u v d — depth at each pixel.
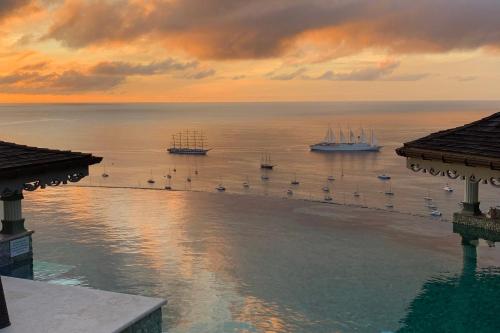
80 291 8.48
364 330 9.46
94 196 23.16
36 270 12.66
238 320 9.89
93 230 16.81
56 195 23.36
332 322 9.75
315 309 10.36
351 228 16.83
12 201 13.30
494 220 14.65
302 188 120.62
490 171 10.59
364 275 12.31
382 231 16.42
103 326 7.14
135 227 17.17
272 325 9.71
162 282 11.92
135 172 148.62
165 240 15.51
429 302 10.63
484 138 11.59
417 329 9.36
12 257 13.17
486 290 11.25
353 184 123.75
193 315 10.11
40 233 16.41
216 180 133.75
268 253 14.14
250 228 16.94
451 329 9.40
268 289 11.47
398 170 145.38
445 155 11.32
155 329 8.00
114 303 7.96
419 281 11.83
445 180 124.88
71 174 13.41
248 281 11.96
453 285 11.59
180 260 13.56
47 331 6.96
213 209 20.06
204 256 13.93
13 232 13.38
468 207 15.39
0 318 7.02
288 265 13.09
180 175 143.12
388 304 10.59
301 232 16.36
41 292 8.41
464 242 14.98
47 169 12.39
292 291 11.34
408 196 106.81
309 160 171.38
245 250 14.43
